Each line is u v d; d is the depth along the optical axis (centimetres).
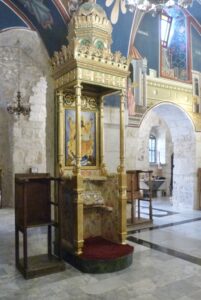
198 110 850
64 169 435
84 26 421
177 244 495
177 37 797
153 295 307
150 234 565
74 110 450
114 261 369
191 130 845
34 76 888
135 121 695
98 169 469
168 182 1291
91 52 393
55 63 430
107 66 409
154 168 1304
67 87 420
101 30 427
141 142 1247
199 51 852
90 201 434
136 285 331
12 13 468
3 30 483
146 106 721
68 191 402
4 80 895
